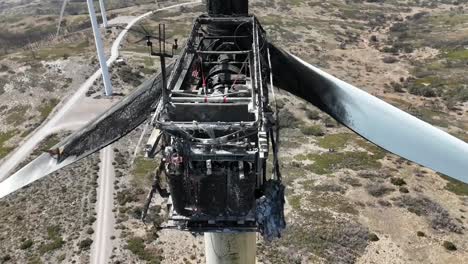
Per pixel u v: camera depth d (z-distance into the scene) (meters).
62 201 63.66
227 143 13.92
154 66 126.75
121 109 21.06
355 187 66.19
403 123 18.22
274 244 54.19
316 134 86.00
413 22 198.88
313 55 152.75
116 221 59.06
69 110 100.69
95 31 99.69
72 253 53.69
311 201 62.53
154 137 15.25
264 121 14.37
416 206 61.44
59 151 20.25
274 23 183.12
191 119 14.91
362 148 79.69
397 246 54.19
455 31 171.12
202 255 53.56
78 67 120.81
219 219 15.84
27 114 100.81
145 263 52.03
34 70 117.06
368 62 148.50
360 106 19.47
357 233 55.81
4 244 55.81
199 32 22.77
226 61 20.27
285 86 23.22
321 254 52.69
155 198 63.78
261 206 15.55
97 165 72.81
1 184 20.45
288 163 73.56
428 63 142.00
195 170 14.68
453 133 88.44
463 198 64.00
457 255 52.88
